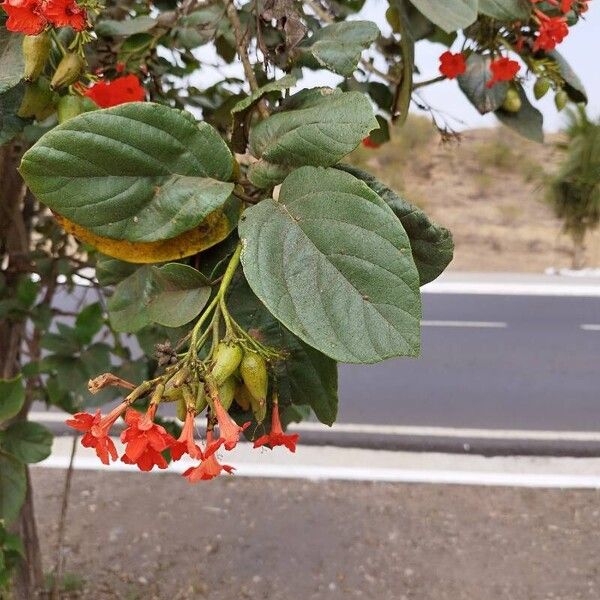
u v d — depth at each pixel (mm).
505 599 1840
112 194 438
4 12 534
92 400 1096
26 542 1549
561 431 2699
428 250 490
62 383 1083
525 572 1941
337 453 2531
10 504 878
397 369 3367
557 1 806
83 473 2400
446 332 3922
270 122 456
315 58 604
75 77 534
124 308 633
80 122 427
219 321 502
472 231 6754
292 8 615
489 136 8945
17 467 880
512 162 8414
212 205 437
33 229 1306
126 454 429
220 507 2225
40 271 1183
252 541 2064
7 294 1181
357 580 1908
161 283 522
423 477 2389
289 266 408
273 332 519
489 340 3785
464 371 3332
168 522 2148
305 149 434
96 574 1910
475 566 1965
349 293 398
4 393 866
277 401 527
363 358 389
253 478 2379
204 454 440
